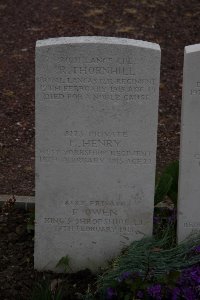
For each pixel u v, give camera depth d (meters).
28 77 4.12
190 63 2.35
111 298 2.31
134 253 2.44
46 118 2.40
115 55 2.33
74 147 2.44
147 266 2.34
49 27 4.65
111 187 2.49
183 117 2.42
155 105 2.39
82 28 4.64
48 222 2.52
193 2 5.00
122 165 2.46
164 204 2.89
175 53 4.39
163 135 3.59
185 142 2.45
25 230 2.77
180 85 4.07
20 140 3.54
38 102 2.38
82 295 2.38
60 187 2.48
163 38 4.55
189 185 2.51
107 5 4.96
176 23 4.74
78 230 2.54
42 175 2.46
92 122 2.41
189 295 2.29
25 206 2.94
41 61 2.33
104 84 2.37
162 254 2.46
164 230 2.61
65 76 2.35
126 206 2.51
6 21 4.73
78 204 2.51
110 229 2.54
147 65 2.34
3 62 4.26
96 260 2.58
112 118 2.40
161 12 4.88
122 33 4.59
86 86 2.37
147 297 2.30
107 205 2.51
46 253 2.55
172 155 3.42
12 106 3.83
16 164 3.33
